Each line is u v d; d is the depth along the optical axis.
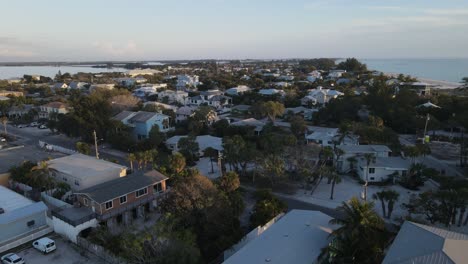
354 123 76.00
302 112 109.12
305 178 50.59
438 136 81.94
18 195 43.94
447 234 26.17
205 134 85.19
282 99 128.25
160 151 71.38
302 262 26.75
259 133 82.38
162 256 28.66
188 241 30.30
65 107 108.88
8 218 36.81
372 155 54.62
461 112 86.56
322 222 33.22
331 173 49.03
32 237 37.12
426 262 22.59
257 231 34.31
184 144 65.81
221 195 37.81
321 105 116.69
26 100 130.50
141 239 29.67
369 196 48.34
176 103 132.75
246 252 28.27
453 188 43.81
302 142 66.62
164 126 87.81
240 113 112.31
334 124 96.00
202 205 35.56
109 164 52.53
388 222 39.84
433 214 38.00
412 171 52.25
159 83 198.00
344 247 26.97
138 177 44.66
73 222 36.09
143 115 86.12
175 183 41.72
